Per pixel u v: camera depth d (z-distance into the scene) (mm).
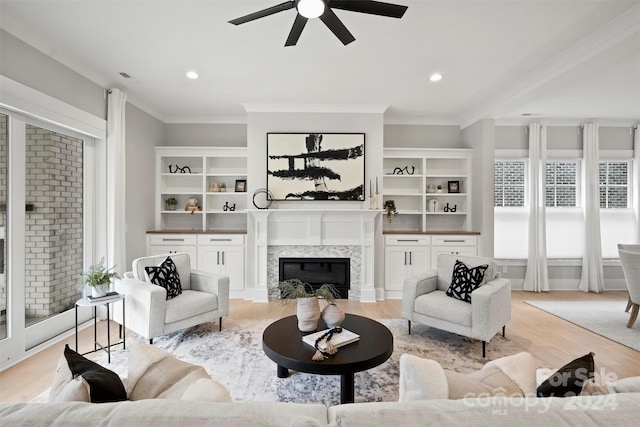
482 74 3559
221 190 5145
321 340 2230
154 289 2900
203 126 5262
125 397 1096
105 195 3730
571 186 5434
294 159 4613
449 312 3004
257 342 3125
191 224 5309
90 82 3504
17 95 2621
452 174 5367
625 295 4977
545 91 3662
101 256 3705
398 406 794
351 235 4629
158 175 4965
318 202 4676
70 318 3369
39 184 2998
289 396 2219
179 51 3051
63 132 3248
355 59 3211
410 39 2828
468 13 2445
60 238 3250
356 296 4648
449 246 4797
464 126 5207
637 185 5359
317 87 3939
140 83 3809
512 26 2615
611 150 5402
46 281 3088
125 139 4156
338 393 2256
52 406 777
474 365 2695
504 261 5344
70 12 2451
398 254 4777
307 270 4672
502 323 3107
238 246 4715
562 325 3633
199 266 4707
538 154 5238
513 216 5371
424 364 996
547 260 5320
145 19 2539
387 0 2297
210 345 3055
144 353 1251
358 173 4633
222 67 3391
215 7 2389
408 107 4730
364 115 4641
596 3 2328
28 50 2744
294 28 2072
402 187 5371
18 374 2520
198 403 795
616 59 2859
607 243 5434
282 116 4621
